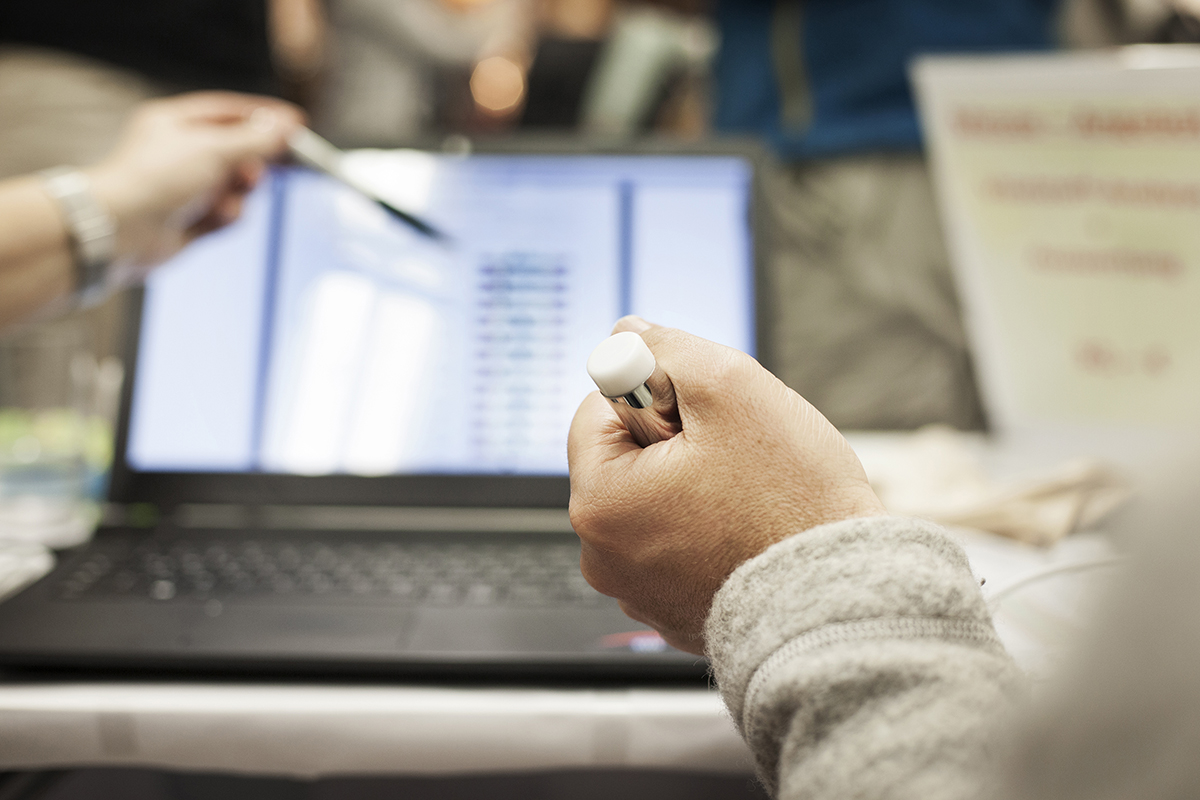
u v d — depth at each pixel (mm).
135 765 368
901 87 821
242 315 606
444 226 624
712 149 633
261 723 364
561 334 608
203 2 1083
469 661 381
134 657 379
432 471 586
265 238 617
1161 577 141
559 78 1803
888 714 205
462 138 639
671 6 1858
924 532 245
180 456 586
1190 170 690
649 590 297
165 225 573
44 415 603
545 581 459
